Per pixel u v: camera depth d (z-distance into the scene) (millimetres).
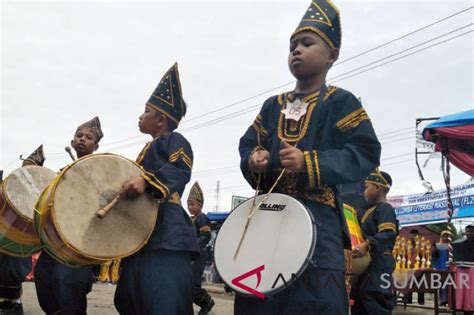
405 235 15578
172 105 3918
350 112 2834
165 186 3336
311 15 3014
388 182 5996
